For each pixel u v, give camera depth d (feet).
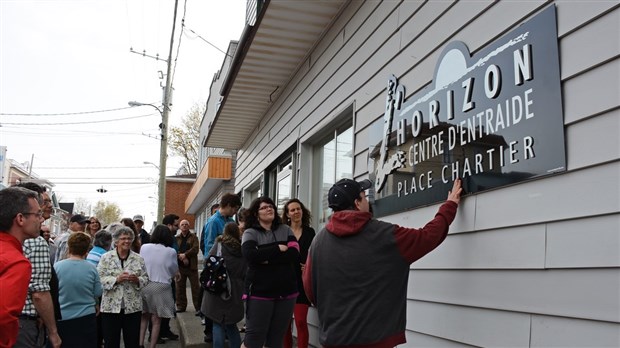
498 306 7.77
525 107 7.33
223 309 15.08
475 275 8.44
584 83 6.43
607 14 6.20
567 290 6.47
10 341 7.59
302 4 15.72
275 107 25.17
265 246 12.72
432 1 10.42
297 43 18.63
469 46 8.93
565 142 6.62
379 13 13.19
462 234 8.85
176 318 23.77
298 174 20.15
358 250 8.05
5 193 8.45
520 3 7.68
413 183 10.57
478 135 8.40
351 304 7.86
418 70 10.84
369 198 12.89
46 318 11.12
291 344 15.46
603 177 6.08
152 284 18.89
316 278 8.49
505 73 7.82
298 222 15.39
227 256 15.25
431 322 9.82
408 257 7.98
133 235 16.89
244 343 12.80
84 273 14.19
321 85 17.84
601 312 5.96
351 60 15.02
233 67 21.18
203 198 66.33
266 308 12.64
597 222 6.12
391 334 7.74
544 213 6.93
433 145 9.84
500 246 7.81
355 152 14.17
